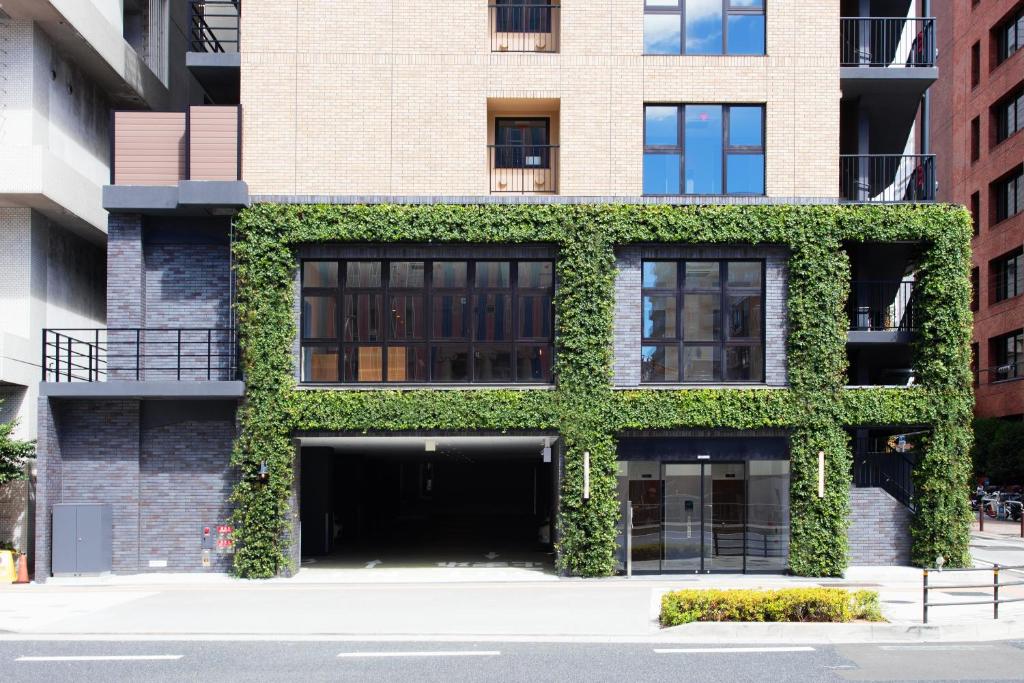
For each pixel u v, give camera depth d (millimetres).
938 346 21125
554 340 20797
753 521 20828
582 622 14828
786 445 20875
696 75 21609
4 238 23016
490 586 19188
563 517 20469
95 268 27031
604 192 21328
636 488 20719
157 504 20891
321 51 21516
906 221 20984
